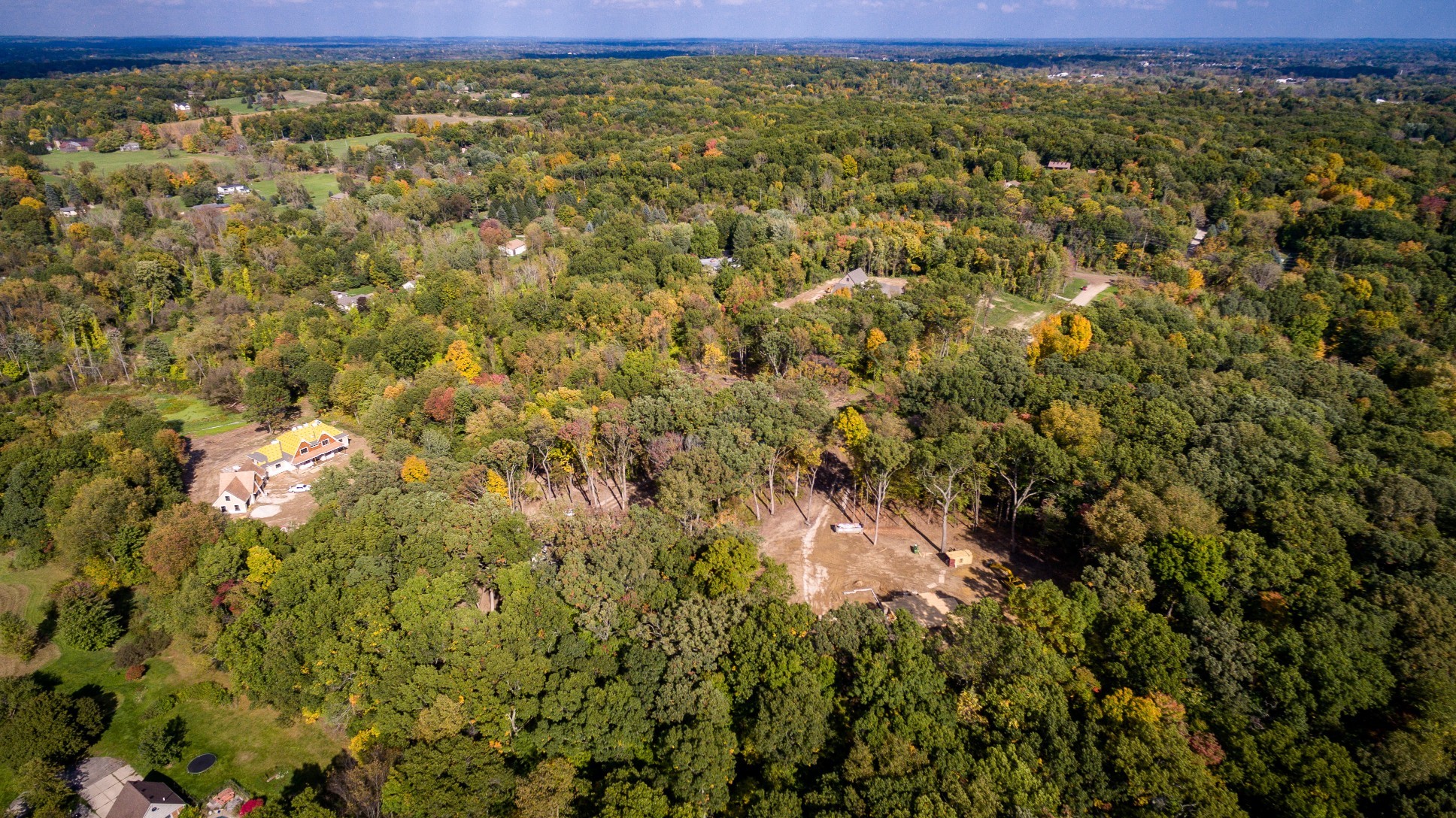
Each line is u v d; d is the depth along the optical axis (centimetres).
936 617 9294
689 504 9400
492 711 7125
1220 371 13900
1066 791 6084
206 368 16462
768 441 10931
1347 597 7781
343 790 7175
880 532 11156
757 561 9094
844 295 17912
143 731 8362
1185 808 5828
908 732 6562
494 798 6662
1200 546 8012
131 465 11375
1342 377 13312
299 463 13288
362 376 14588
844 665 7650
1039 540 10769
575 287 17962
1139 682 7006
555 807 6350
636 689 7344
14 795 7700
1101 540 9088
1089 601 7812
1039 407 12044
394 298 18338
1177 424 10731
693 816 6159
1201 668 7069
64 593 9656
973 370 12788
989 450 10638
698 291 18138
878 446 10262
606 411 11875
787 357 15625
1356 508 8950
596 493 12038
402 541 9169
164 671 9181
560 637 7956
